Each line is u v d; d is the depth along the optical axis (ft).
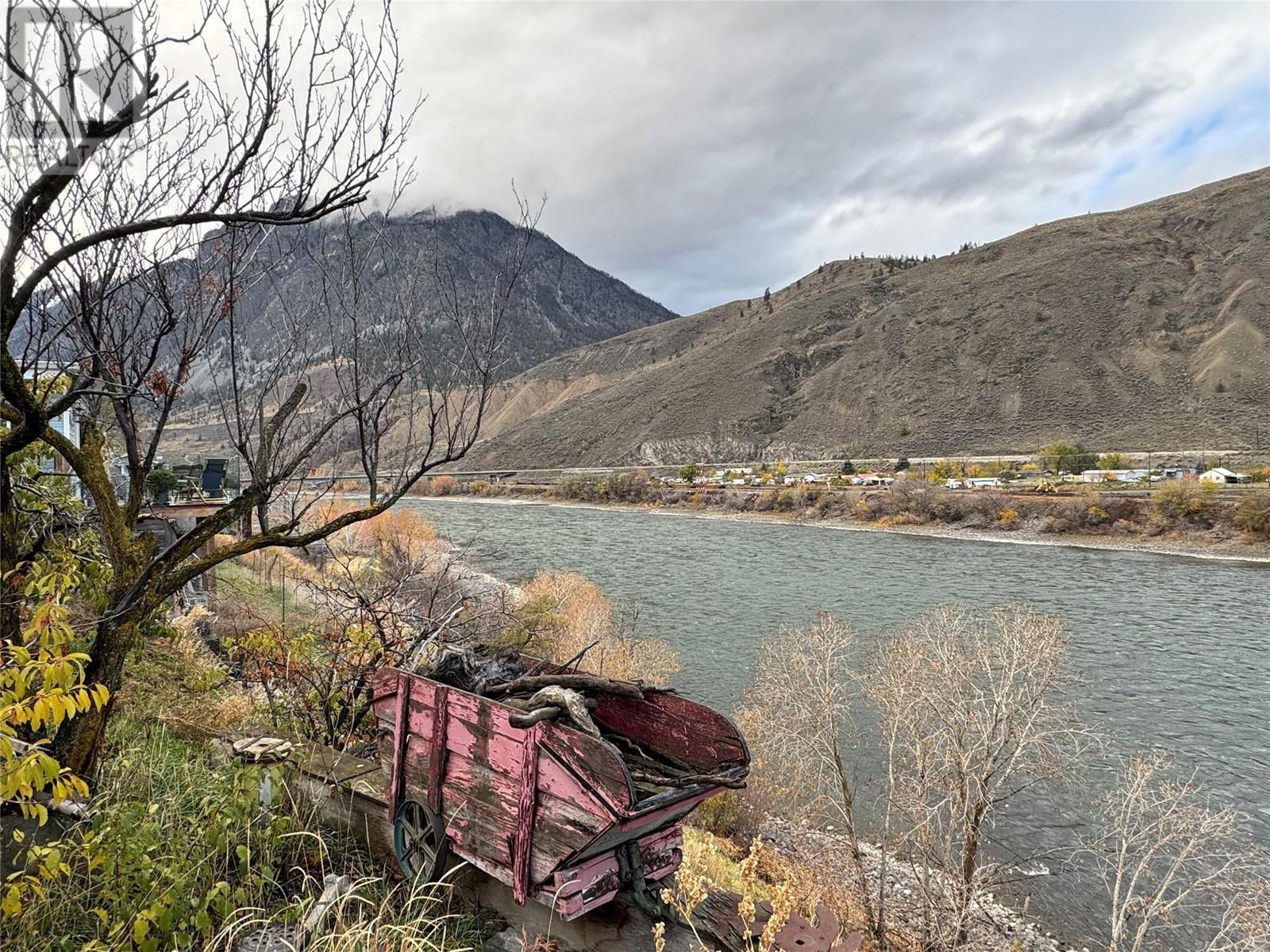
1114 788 53.93
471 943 13.93
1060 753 48.85
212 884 13.60
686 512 274.77
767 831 49.93
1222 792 54.34
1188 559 153.69
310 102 13.66
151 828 12.75
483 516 269.64
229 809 14.06
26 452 18.62
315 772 17.89
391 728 16.11
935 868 44.09
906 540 187.32
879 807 51.83
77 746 15.38
